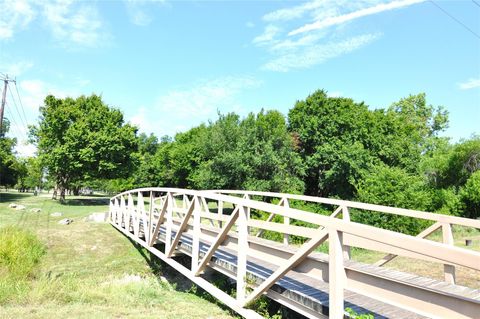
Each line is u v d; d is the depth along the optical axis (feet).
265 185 75.05
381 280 12.53
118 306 20.80
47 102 99.55
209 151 88.43
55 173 100.58
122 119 106.73
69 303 21.18
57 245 42.88
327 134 97.14
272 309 18.47
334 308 12.21
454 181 96.48
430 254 9.41
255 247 19.85
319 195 102.17
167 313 19.62
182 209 27.84
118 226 51.16
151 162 155.53
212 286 21.50
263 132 84.53
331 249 12.53
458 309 10.35
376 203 46.39
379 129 101.50
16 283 25.39
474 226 15.94
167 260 28.30
